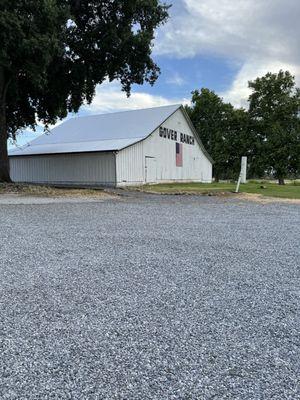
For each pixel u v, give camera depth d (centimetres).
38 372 232
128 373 233
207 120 5350
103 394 211
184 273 449
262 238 682
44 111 2188
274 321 317
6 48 1420
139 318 316
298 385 224
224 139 4794
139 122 2823
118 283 406
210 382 225
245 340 281
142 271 453
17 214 938
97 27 1805
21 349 260
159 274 443
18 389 214
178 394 212
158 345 270
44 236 656
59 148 2628
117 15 1820
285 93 4488
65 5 1622
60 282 405
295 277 443
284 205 1300
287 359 255
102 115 3219
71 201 1310
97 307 338
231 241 648
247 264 498
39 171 2645
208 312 333
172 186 2366
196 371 237
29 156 2680
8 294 367
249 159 4594
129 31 1805
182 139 3097
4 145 1856
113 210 1066
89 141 2669
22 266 464
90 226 773
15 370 234
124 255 530
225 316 325
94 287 391
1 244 585
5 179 1858
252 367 244
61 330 291
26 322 304
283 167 4200
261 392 216
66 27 1728
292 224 859
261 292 389
